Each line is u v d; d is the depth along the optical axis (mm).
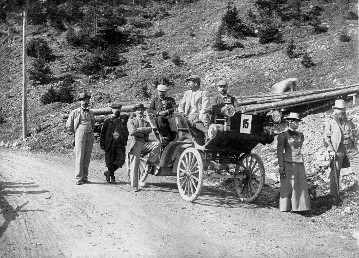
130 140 10141
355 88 19125
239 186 9984
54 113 22203
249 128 8727
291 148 9070
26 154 16016
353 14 31703
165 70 27750
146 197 9617
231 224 8188
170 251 6773
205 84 25312
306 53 25203
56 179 11219
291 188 9008
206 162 9477
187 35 33062
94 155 15539
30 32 33750
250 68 26531
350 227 8242
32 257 6402
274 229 8070
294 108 18219
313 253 7016
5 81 27531
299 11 33250
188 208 8969
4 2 36000
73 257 6445
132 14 37000
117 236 7344
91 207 8789
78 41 32188
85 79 27375
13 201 9117
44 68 27984
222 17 33375
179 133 9867
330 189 9523
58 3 37844
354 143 9562
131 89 25484
